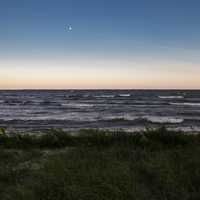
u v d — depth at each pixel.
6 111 42.69
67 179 5.59
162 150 8.80
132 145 9.20
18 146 10.41
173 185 5.43
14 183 5.76
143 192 5.27
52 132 11.69
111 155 7.68
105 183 5.27
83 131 12.07
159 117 33.09
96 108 48.94
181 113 38.62
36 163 7.56
